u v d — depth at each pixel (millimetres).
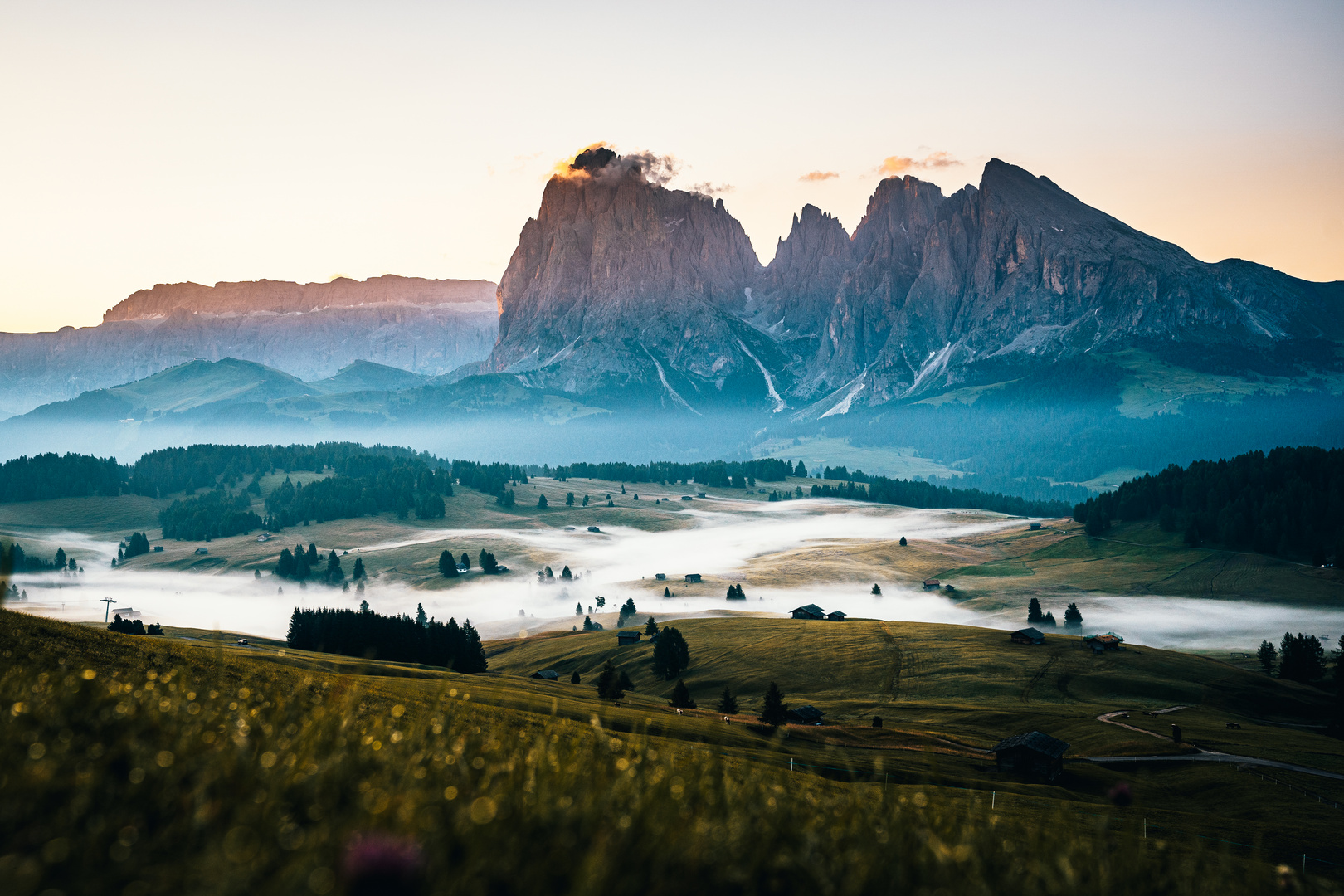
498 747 9859
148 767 7934
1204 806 82062
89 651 33594
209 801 7258
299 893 5457
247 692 11797
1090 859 8781
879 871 7379
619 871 6527
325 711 9773
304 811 7238
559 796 7824
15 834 6707
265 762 7973
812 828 8102
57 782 7398
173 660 36312
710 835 7336
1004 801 50969
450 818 7027
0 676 11836
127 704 10156
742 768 11242
